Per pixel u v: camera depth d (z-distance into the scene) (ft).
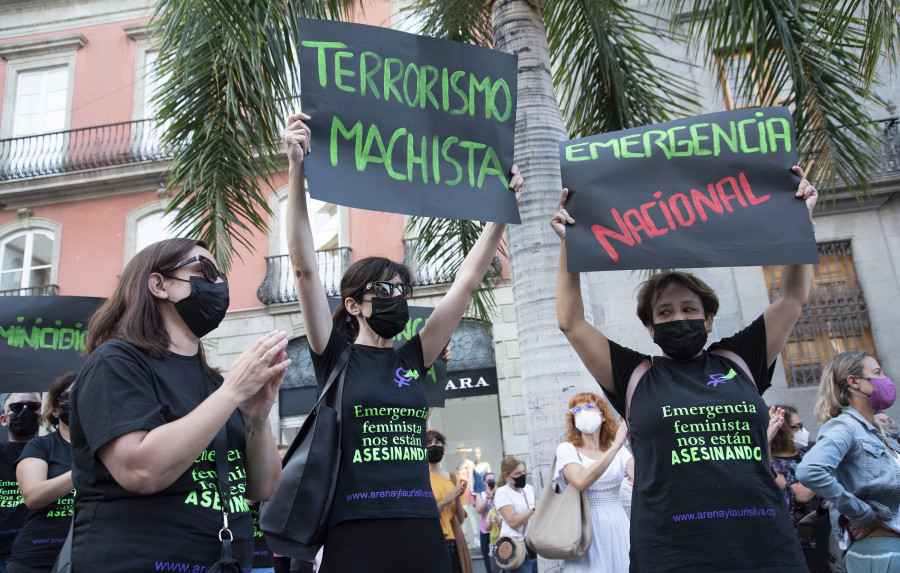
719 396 8.16
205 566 6.12
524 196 15.01
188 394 6.66
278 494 8.25
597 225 8.85
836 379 11.51
